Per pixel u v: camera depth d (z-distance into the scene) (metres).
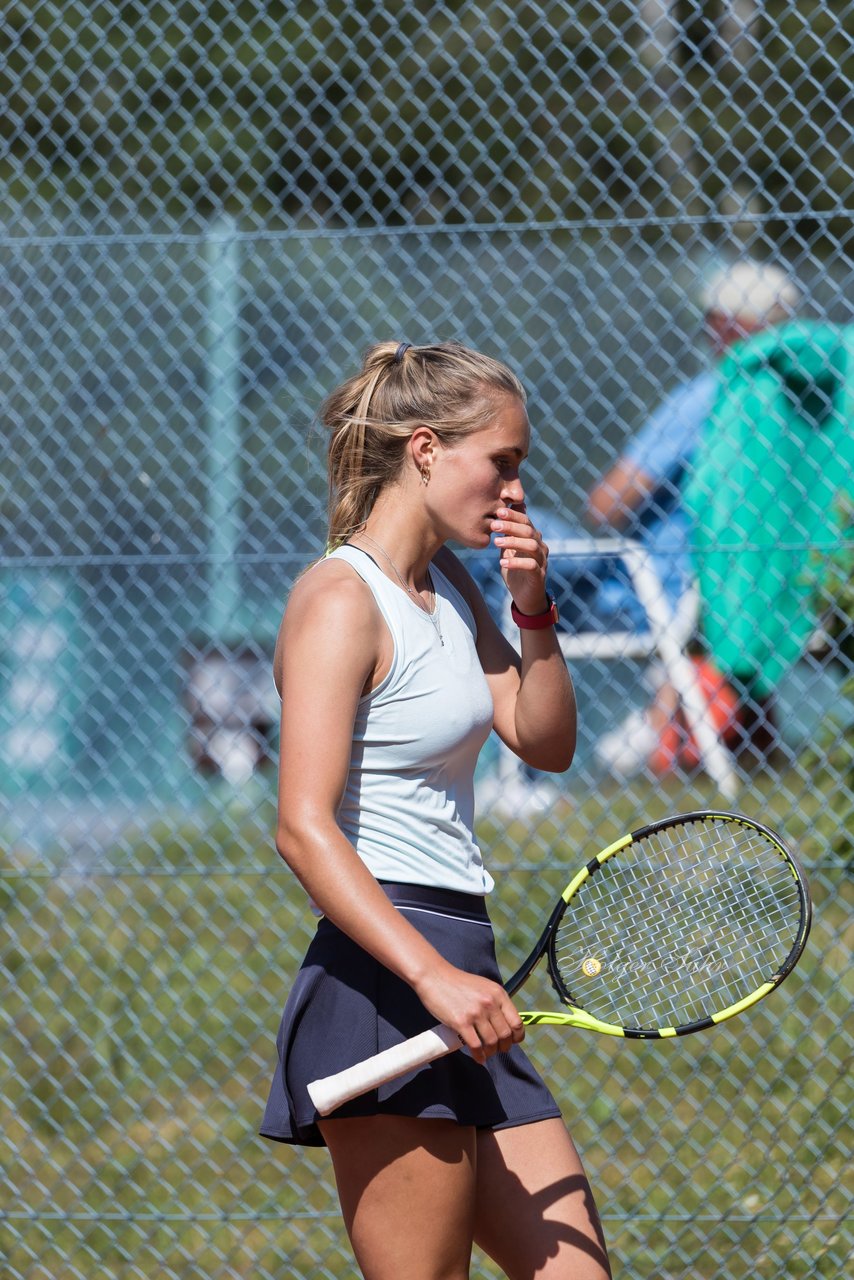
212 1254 13.93
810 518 19.28
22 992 17.81
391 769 8.56
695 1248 13.51
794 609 18.80
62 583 22.28
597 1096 14.76
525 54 35.06
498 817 21.56
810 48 34.22
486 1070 8.82
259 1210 14.18
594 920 11.86
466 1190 8.59
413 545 9.02
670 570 19.53
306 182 33.53
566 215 33.00
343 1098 8.10
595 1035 16.23
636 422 22.75
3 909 19.12
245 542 22.55
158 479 22.02
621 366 22.73
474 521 8.98
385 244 21.19
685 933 10.97
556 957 10.54
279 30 19.22
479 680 8.92
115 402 21.38
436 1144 8.47
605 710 22.75
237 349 21.88
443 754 8.65
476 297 20.66
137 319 21.59
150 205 23.75
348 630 8.35
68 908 18.86
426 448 8.91
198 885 19.16
